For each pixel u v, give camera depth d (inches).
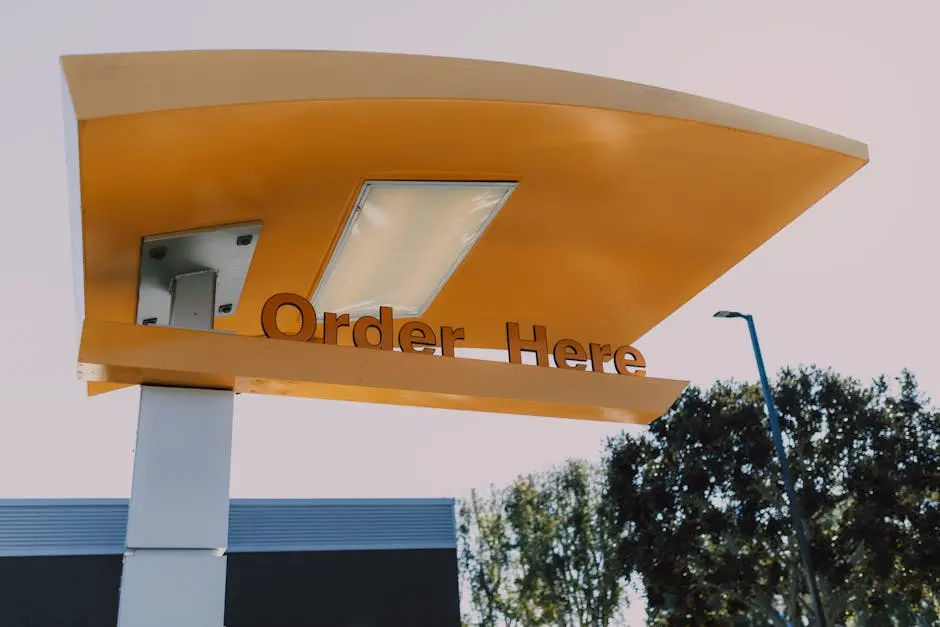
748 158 215.0
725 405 1250.0
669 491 1222.3
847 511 1147.9
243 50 165.9
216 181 202.2
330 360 222.8
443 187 222.8
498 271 278.7
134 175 188.2
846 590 1148.5
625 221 250.1
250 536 836.0
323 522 860.0
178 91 159.8
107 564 772.6
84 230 206.4
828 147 212.1
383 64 173.6
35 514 770.8
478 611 1813.5
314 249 251.6
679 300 294.2
